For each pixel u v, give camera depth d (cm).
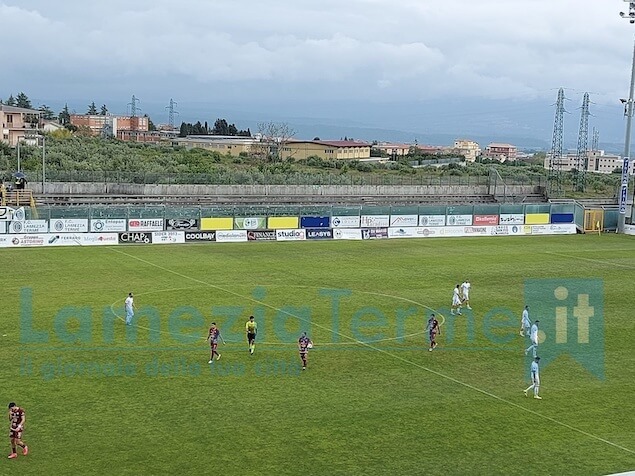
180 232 8469
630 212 11050
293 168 15438
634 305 5809
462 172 16275
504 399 3638
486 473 2800
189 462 2830
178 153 16525
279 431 3158
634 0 9981
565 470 2841
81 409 3350
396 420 3322
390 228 9375
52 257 7225
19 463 2780
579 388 3831
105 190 10856
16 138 16100
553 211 10206
